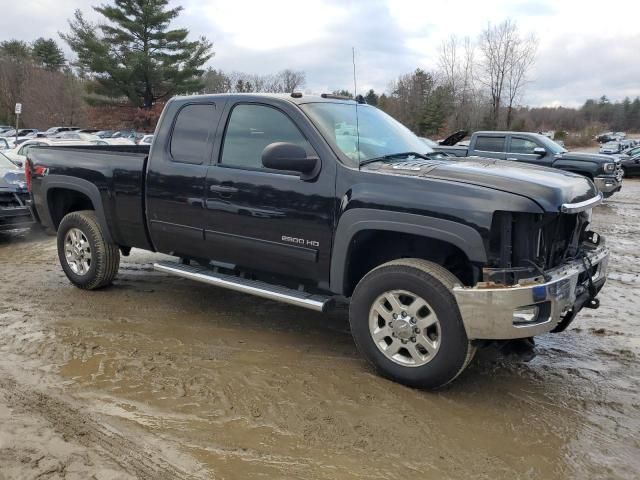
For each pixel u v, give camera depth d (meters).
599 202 3.82
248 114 4.39
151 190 4.87
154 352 4.25
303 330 4.78
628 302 5.69
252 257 4.38
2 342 4.40
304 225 4.01
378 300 3.73
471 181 3.48
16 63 62.56
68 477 2.74
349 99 4.86
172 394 3.59
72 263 5.77
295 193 4.02
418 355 3.62
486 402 3.56
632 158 23.05
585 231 4.25
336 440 3.11
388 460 2.95
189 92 43.88
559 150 13.47
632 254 8.20
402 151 4.39
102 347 4.33
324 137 3.99
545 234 3.56
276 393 3.62
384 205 3.62
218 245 4.54
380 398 3.57
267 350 4.33
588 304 3.96
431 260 3.93
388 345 3.76
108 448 2.99
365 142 4.23
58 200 5.96
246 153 4.36
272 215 4.14
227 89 45.84
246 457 2.94
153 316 5.04
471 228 3.33
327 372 3.94
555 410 3.48
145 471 2.81
